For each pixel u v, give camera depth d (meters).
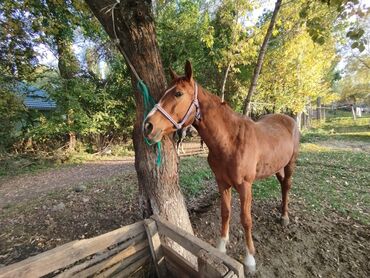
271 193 3.96
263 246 2.57
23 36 6.22
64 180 6.20
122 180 5.00
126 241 1.83
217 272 1.44
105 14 1.89
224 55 7.61
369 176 5.03
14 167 7.61
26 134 8.45
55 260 1.41
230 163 2.08
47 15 4.68
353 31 2.21
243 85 10.55
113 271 1.77
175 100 1.74
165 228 1.83
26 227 3.11
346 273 2.22
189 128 2.08
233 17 7.19
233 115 2.14
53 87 8.42
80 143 9.67
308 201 3.69
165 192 2.22
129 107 10.21
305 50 8.74
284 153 2.64
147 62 1.97
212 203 3.60
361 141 10.81
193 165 6.01
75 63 9.10
